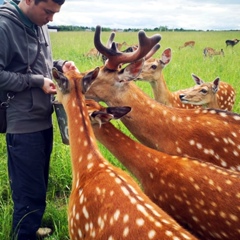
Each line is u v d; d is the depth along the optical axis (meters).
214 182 1.69
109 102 2.08
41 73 1.91
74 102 1.63
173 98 3.42
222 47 13.81
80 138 1.57
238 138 1.95
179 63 7.54
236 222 1.64
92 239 1.37
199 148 1.97
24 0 1.83
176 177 1.74
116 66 2.04
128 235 1.24
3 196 2.49
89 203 1.39
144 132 2.04
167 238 1.17
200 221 1.72
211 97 3.33
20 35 1.83
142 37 2.00
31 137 1.92
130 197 1.31
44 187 2.04
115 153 1.86
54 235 2.12
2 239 2.04
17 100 1.89
